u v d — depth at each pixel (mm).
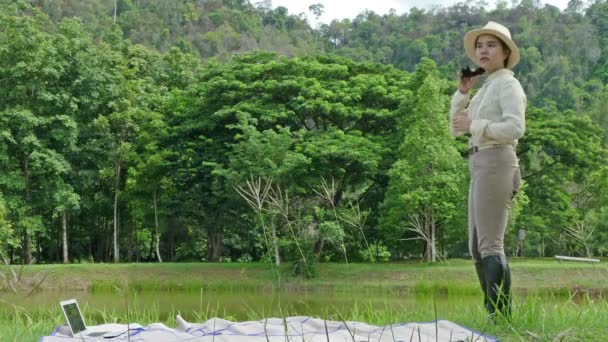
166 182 36531
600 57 91438
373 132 36219
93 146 37781
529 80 81500
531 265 25969
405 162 30031
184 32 100500
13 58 35875
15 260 37812
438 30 105812
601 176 37125
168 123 37000
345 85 35562
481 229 4996
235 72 36344
